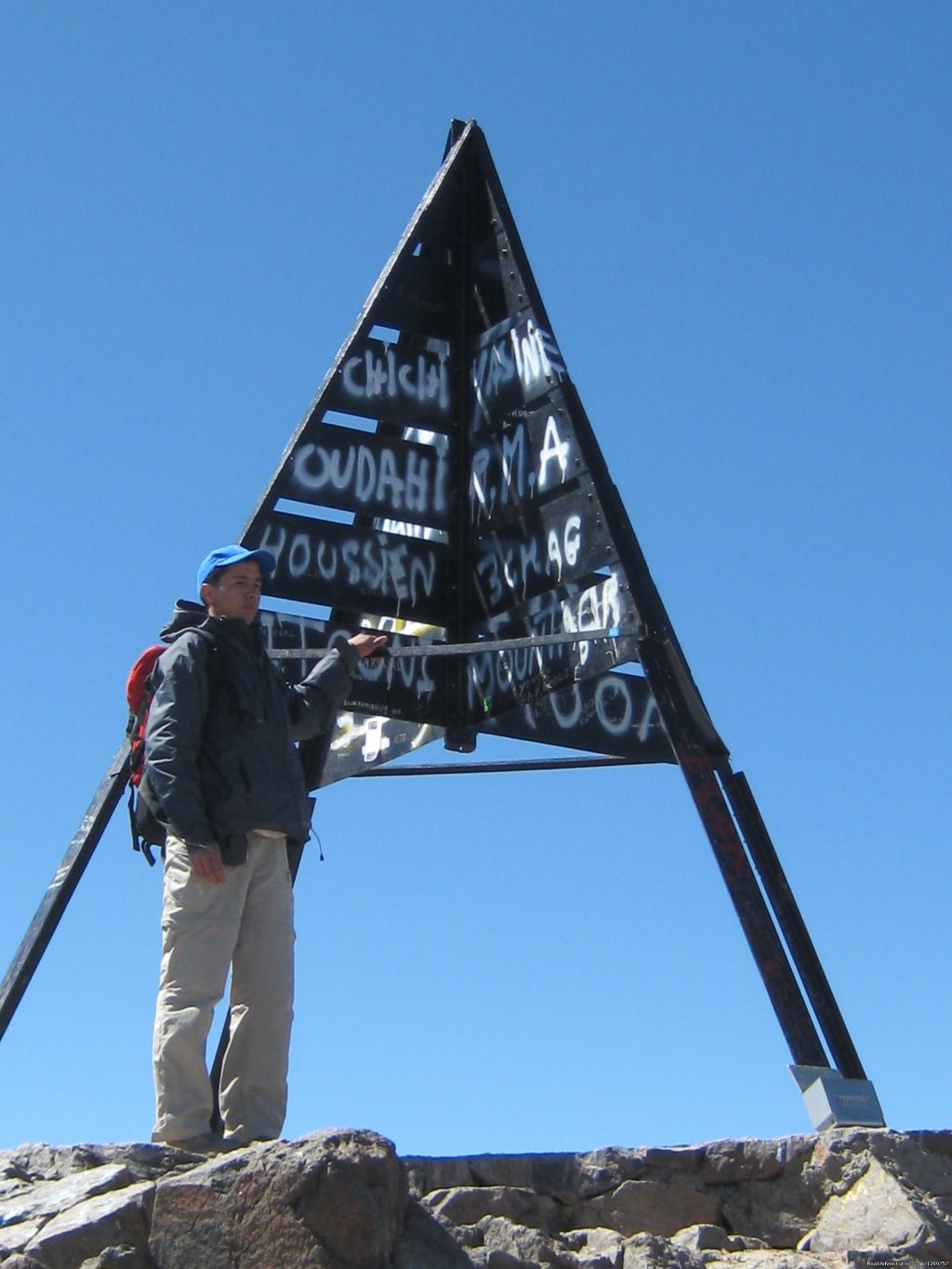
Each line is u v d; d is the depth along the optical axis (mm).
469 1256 4824
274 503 8141
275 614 8156
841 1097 6230
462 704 8547
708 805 7125
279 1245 4484
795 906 7535
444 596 8516
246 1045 5492
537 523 8227
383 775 8711
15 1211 4762
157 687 5512
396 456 8492
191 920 5398
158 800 5445
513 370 8516
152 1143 5109
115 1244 4594
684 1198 5770
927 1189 5758
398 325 8625
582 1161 5816
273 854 5590
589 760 8445
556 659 8023
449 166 8891
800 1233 5695
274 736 5582
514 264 8633
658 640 7629
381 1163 4578
